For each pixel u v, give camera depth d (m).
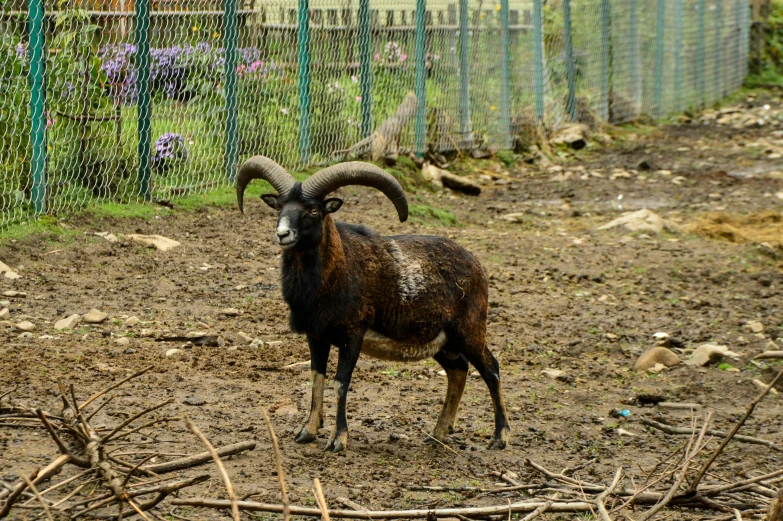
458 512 5.43
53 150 11.66
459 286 6.94
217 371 8.05
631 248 13.63
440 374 8.77
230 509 5.37
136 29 12.32
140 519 5.20
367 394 8.04
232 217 12.88
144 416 6.81
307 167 15.11
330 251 6.48
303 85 14.88
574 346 9.83
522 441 7.26
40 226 11.02
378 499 5.86
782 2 37.41
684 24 27.34
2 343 8.06
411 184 16.05
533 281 11.92
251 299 10.09
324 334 6.66
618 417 8.05
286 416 7.22
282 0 14.81
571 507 5.54
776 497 5.21
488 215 15.51
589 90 22.89
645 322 10.76
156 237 11.48
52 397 6.94
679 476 5.60
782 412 8.39
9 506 4.70
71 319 8.68
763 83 33.00
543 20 21.00
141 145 12.57
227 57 13.52
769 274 12.66
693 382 9.02
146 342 8.53
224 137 13.88
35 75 11.02
